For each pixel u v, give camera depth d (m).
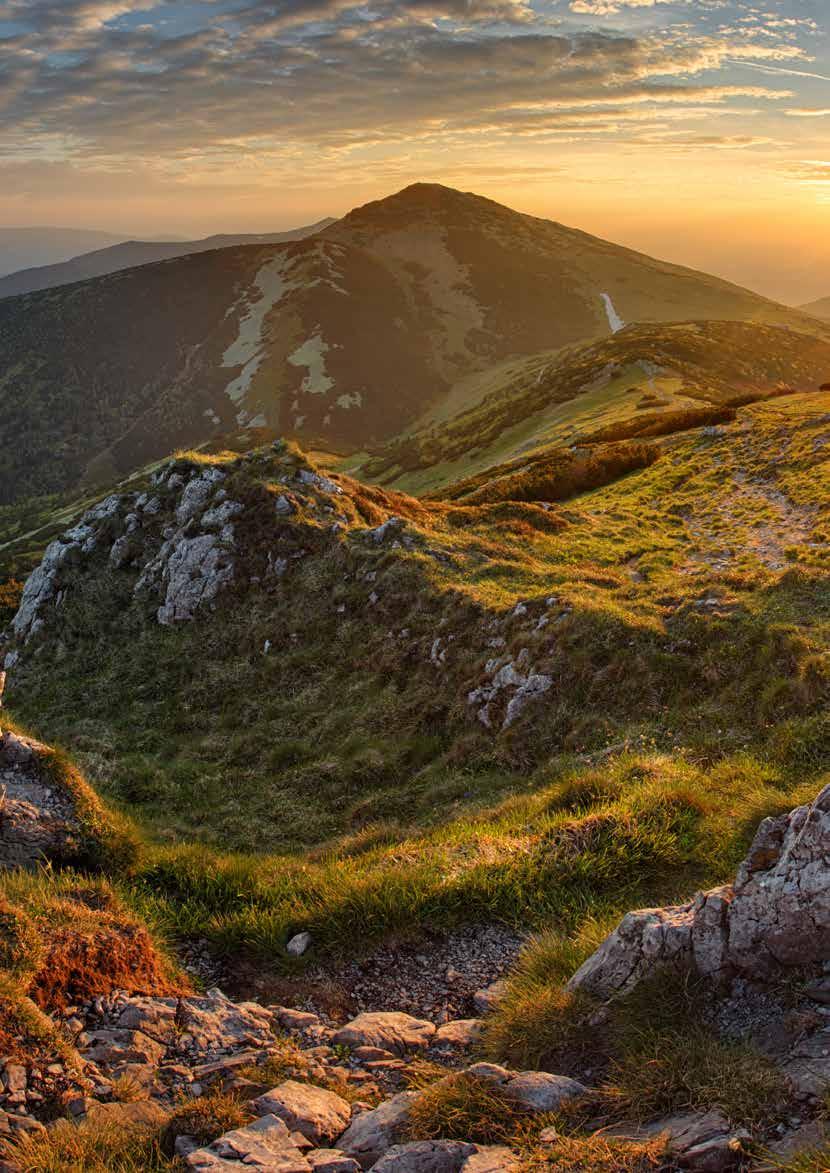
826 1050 5.55
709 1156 4.72
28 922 7.62
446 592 25.91
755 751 14.05
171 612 31.64
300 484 35.06
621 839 10.59
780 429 43.47
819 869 6.38
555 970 8.03
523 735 19.08
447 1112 5.70
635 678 18.84
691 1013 6.46
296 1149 5.43
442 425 162.62
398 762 20.42
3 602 42.50
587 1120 5.60
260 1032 7.68
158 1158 5.55
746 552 27.98
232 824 18.89
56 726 27.41
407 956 9.34
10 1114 5.82
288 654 27.56
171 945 9.42
